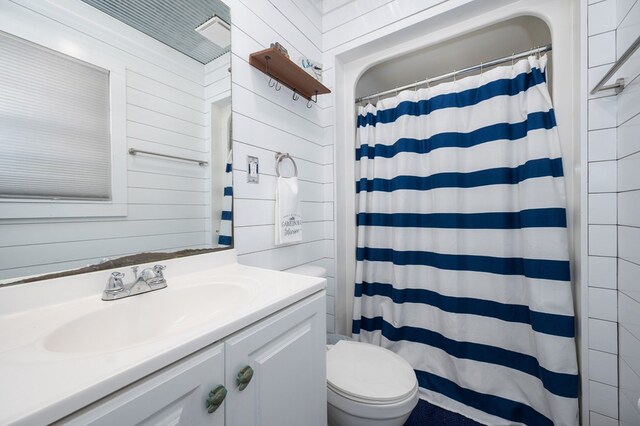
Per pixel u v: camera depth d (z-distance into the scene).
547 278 1.13
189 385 0.47
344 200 1.79
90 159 0.75
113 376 0.37
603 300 1.00
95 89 0.76
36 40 0.65
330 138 1.70
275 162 1.34
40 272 0.65
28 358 0.43
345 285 1.80
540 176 1.17
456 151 1.42
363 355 1.19
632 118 0.87
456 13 1.33
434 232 1.49
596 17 1.00
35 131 0.65
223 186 1.10
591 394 1.02
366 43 1.57
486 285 1.33
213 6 1.06
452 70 2.03
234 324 0.54
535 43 1.65
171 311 0.77
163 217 0.91
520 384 1.24
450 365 1.41
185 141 0.98
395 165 1.60
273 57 1.18
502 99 1.29
